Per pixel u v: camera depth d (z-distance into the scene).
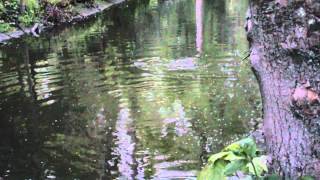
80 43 16.52
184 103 8.59
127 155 6.27
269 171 2.12
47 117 8.09
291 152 2.03
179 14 25.30
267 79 2.03
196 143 6.58
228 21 21.19
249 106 8.21
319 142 1.96
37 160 6.27
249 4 2.08
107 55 13.96
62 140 6.94
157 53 14.00
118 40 16.91
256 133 6.75
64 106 8.67
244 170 2.16
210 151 6.25
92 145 6.68
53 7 22.59
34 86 10.27
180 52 13.99
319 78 1.92
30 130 7.48
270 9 1.95
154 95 9.23
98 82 10.45
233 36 16.72
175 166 5.84
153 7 29.58
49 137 7.10
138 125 7.45
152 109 8.29
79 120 7.82
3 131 7.50
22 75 11.48
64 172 5.84
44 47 15.91
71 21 23.19
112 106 8.56
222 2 30.36
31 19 20.64
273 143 2.09
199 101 8.69
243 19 21.67
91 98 9.15
